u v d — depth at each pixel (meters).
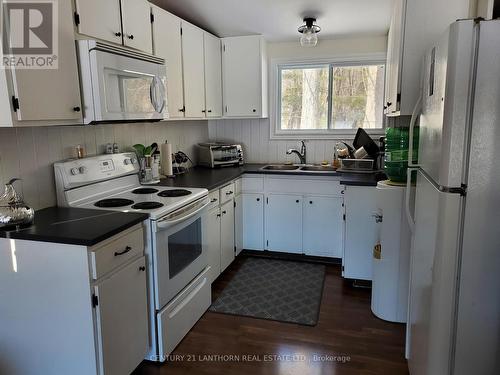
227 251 3.43
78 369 1.78
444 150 1.32
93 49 1.96
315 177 3.58
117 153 2.68
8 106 1.63
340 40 3.91
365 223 3.08
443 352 1.43
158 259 2.13
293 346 2.38
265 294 3.06
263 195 3.76
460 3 2.17
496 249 1.33
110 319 1.81
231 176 3.39
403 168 2.57
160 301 2.17
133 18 2.40
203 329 2.58
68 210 2.15
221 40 3.83
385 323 2.64
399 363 2.20
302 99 4.18
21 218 1.85
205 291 2.78
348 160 3.59
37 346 1.83
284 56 4.05
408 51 2.29
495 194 1.31
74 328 1.75
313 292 3.09
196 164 4.06
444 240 1.36
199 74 3.37
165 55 2.80
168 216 2.19
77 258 1.68
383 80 3.93
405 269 2.56
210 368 2.18
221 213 3.24
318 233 3.67
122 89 2.20
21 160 2.04
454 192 1.32
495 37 1.22
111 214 2.05
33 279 1.77
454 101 1.28
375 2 2.86
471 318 1.40
